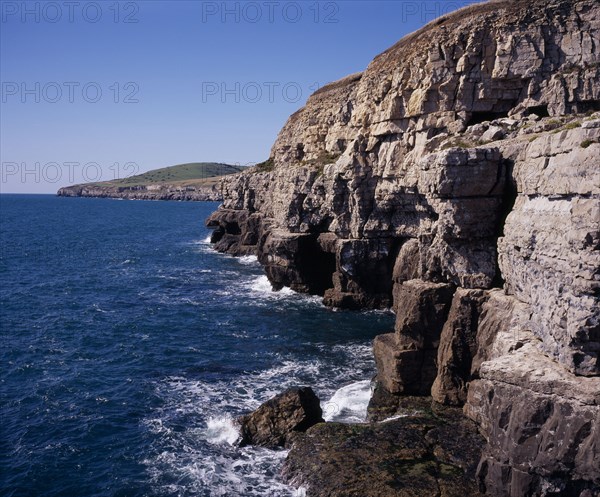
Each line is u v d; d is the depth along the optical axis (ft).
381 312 159.43
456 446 72.02
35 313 163.53
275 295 186.80
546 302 60.59
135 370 115.96
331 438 76.07
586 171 53.16
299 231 191.11
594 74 113.70
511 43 120.26
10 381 109.60
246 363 119.24
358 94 176.14
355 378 108.78
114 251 312.91
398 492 62.90
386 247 155.94
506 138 96.27
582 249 52.54
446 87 127.54
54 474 76.89
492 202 82.84
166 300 182.39
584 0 117.39
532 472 54.44
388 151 144.05
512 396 56.70
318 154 241.35
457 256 84.99
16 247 322.55
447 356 83.30
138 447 83.35
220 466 76.95
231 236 309.42
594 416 50.67
